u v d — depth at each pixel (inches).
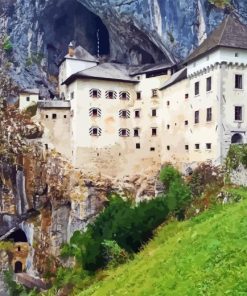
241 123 1958.7
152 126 2591.0
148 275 708.0
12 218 2743.6
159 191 2390.5
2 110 2709.2
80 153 2532.0
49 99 2876.5
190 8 2655.0
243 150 1683.1
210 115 2001.7
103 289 812.6
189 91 2220.7
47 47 3223.4
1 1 2883.9
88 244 1402.6
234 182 1681.8
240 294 476.4
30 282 2399.1
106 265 1227.2
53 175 2591.0
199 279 569.0
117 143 2591.0
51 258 2546.8
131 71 2751.0
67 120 2635.3
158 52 2847.0
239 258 577.6
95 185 2529.5
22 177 2664.9
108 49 3277.6
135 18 2711.6
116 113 2603.3
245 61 1971.0
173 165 2384.4
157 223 1282.0
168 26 2647.6
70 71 2866.6
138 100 2640.3
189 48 2652.6
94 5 2790.4
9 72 2822.3
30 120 2618.1
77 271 1504.7
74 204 2536.9
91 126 2551.7
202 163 2020.2
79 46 3053.6
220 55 1923.0
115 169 2576.3
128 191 2549.2
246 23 2699.3
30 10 2952.8
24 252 2696.9
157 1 2667.3
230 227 717.3
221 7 2659.9
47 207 2664.9
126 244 1253.1
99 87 2581.2
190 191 1742.1
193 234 788.0
